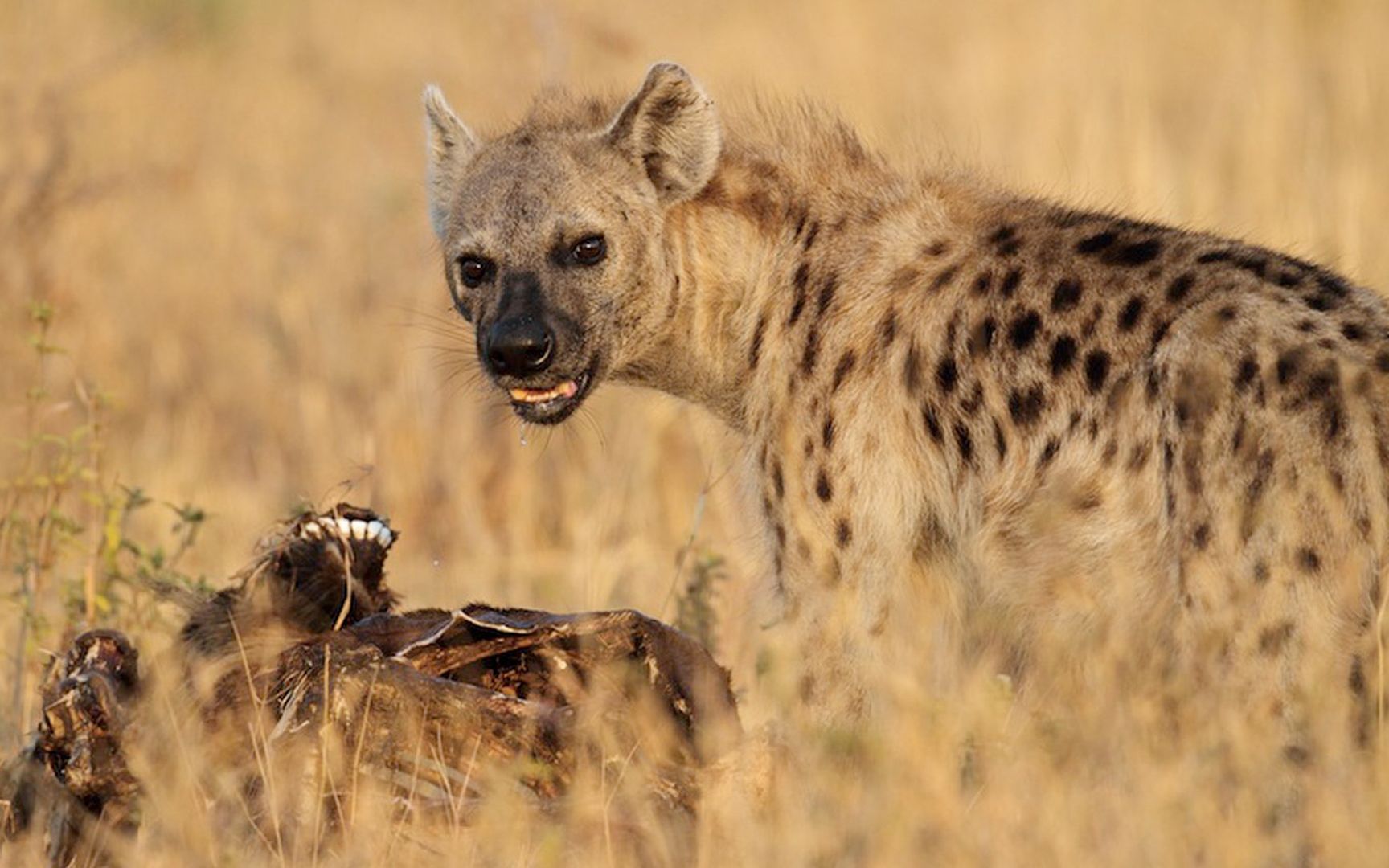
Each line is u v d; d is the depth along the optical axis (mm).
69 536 12734
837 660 10609
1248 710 8938
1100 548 9750
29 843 9195
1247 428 9219
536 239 11594
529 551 15414
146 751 9102
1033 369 10148
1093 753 9117
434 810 8703
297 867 8562
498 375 11555
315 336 20016
